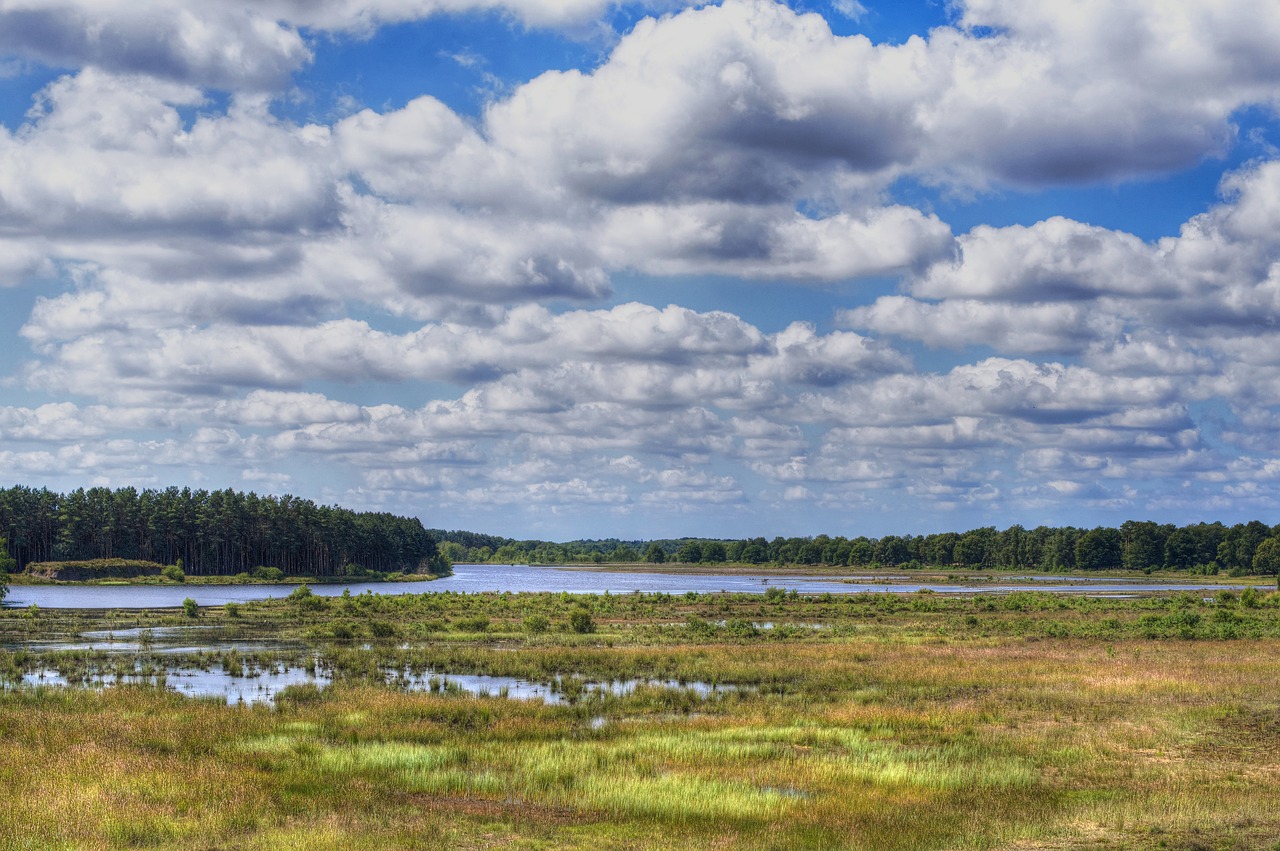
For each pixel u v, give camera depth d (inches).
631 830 860.0
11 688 1662.2
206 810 870.4
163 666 2108.8
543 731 1339.8
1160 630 2856.8
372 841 789.9
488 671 2038.6
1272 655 2256.4
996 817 902.4
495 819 893.2
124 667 2036.2
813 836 832.9
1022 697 1621.6
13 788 920.3
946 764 1136.2
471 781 1027.3
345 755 1141.1
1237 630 2903.5
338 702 1550.2
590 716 1488.7
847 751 1217.4
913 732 1341.0
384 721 1393.9
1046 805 946.7
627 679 1945.1
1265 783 1050.1
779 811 925.2
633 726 1382.9
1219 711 1480.1
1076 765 1141.1
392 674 2007.9
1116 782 1056.8
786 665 2074.3
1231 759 1181.7
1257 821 876.0
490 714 1461.6
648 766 1117.7
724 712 1520.7
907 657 2242.9
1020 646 2516.0
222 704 1531.7
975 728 1368.1
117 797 895.1
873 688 1764.3
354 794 962.7
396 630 3043.8
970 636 2847.0
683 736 1302.9
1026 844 810.8
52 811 828.0
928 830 854.5
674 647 2541.8
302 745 1197.1
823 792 1011.9
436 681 1827.0
